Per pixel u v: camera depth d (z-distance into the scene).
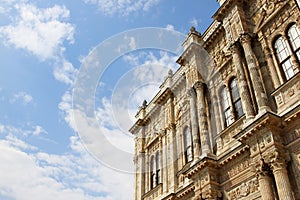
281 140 16.78
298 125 16.36
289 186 15.20
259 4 22.66
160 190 27.66
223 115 23.30
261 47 21.19
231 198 19.16
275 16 21.05
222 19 25.28
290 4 20.11
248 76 21.06
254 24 22.44
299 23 19.08
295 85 17.42
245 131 17.81
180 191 23.80
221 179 20.42
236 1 23.72
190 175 21.86
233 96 23.00
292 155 16.23
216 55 25.70
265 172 16.44
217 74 25.00
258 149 17.11
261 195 16.62
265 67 20.25
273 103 18.52
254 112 19.39
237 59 21.95
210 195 19.77
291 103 17.28
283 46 19.92
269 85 19.42
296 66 18.42
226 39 24.83
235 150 19.38
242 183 18.72
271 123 16.77
